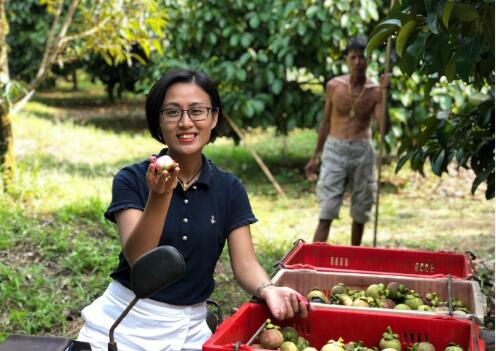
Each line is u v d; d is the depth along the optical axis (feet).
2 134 27.37
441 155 16.40
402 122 32.78
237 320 9.45
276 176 38.58
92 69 63.77
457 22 10.96
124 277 9.98
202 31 33.73
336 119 22.62
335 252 13.99
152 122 10.07
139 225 8.80
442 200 33.91
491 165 15.69
